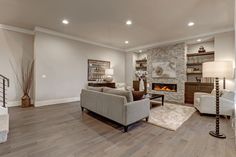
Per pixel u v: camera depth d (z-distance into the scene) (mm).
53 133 2439
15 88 4461
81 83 5691
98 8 3084
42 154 1787
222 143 2119
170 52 5754
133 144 2086
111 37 5371
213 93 3926
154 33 4828
